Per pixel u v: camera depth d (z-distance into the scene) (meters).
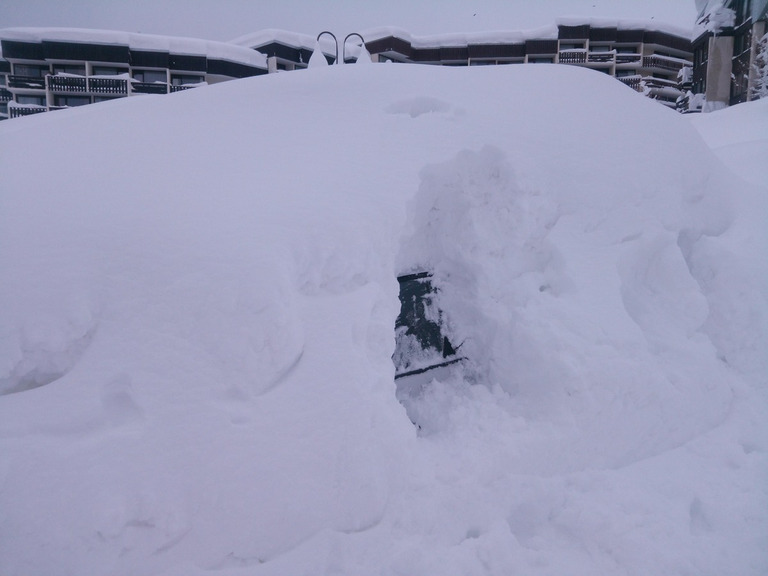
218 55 36.44
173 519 1.96
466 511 2.52
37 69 35.00
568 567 2.33
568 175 3.55
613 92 4.43
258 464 2.11
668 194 3.80
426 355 3.44
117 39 34.09
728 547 2.44
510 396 3.15
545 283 3.37
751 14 25.44
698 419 3.23
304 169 2.96
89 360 2.12
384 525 2.29
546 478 2.76
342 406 2.30
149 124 3.42
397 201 2.91
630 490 2.74
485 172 3.42
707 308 3.60
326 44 39.34
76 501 1.87
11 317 2.13
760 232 4.04
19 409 1.99
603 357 3.01
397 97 3.74
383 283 2.79
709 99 28.34
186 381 2.15
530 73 4.41
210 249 2.42
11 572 1.77
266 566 2.06
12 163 3.01
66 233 2.43
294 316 2.36
